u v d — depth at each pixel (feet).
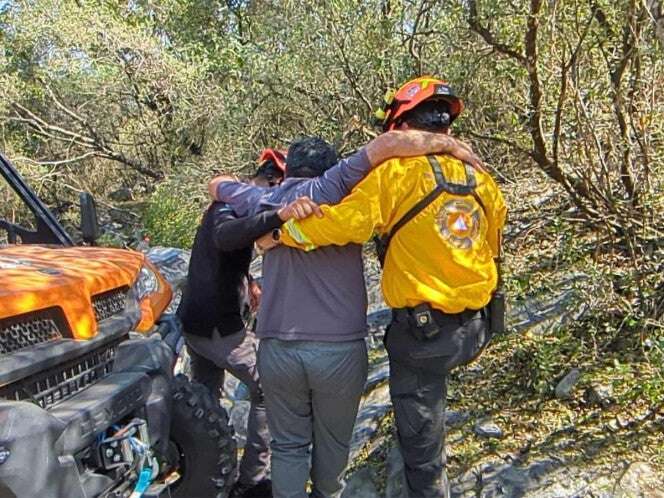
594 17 12.25
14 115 45.29
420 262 8.80
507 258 15.99
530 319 14.05
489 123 16.25
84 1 45.21
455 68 15.71
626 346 12.66
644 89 12.25
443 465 9.50
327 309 9.12
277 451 9.62
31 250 10.64
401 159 8.90
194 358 12.67
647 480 9.97
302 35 22.59
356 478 11.89
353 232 8.65
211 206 11.39
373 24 19.65
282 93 26.71
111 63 42.14
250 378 11.72
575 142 14.08
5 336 7.63
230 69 32.83
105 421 8.27
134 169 48.08
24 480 6.94
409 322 8.89
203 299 11.53
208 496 10.70
